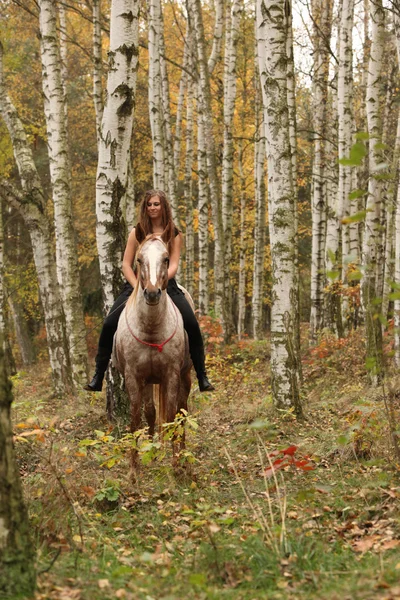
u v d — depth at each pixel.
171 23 27.03
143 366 7.02
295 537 4.69
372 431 7.29
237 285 39.41
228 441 8.78
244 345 18.75
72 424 10.08
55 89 14.55
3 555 3.65
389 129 22.72
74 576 4.05
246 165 31.02
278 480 6.55
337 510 5.40
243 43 25.27
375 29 13.38
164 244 6.82
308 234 33.06
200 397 11.37
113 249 9.16
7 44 23.22
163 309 6.87
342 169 17.30
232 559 4.33
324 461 7.38
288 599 3.70
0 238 14.76
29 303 30.88
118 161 9.09
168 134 21.50
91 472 6.47
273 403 10.16
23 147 13.76
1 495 3.70
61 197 15.17
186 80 25.80
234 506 5.81
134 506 5.96
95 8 17.08
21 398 15.27
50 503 5.08
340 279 17.78
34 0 16.06
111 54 8.93
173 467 6.77
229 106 20.22
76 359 15.62
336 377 14.33
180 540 5.01
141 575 4.14
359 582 3.77
